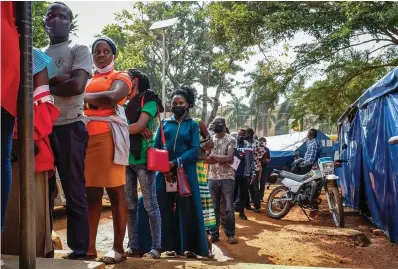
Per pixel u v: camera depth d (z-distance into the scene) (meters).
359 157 9.61
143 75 4.40
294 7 15.23
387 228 7.33
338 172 13.11
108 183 3.46
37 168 3.01
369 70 17.80
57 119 3.13
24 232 2.03
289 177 9.78
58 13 3.29
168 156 4.45
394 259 5.99
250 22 15.31
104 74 3.62
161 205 4.80
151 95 4.38
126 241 6.21
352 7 13.45
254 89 18.00
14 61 2.10
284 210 9.62
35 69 2.82
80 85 3.09
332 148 24.58
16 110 2.12
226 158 6.66
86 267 2.66
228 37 16.70
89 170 3.51
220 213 7.01
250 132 11.73
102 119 3.47
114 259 3.33
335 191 8.55
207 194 5.04
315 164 9.58
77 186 3.16
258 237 7.38
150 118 4.30
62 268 2.62
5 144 2.38
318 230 7.50
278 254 6.15
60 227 8.26
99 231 7.50
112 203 3.54
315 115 20.38
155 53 35.19
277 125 63.84
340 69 17.19
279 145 23.80
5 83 2.08
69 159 3.13
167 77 38.78
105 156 3.46
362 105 8.89
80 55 3.18
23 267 2.03
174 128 4.80
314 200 9.30
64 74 3.15
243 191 9.30
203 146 4.94
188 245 4.69
